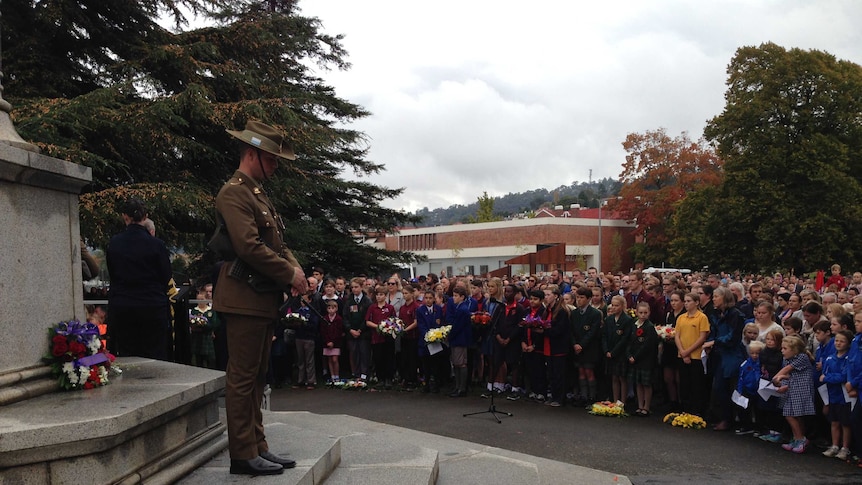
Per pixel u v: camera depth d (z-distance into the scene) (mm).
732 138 34125
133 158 14172
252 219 3367
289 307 11273
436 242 59281
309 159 18812
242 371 3420
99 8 14414
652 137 48062
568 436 7863
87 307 7410
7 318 3383
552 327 9906
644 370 9094
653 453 7082
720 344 8414
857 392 6633
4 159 3285
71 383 3514
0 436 2557
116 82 13766
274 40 17344
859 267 31375
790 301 9633
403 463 4422
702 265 35625
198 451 3697
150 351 5324
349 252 20078
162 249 5293
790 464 6660
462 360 10711
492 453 6430
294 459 3799
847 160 31516
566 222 51094
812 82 32594
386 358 11719
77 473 2777
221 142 16203
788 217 30594
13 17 12867
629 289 12266
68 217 3949
